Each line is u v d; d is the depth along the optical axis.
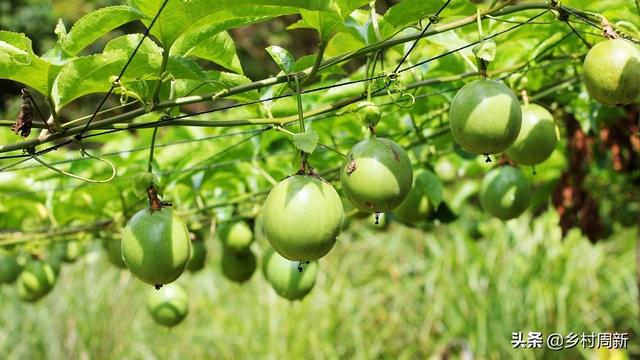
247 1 1.02
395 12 1.12
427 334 2.59
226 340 2.65
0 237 1.48
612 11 1.35
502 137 1.07
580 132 1.52
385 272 2.86
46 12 5.01
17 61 1.03
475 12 1.13
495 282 2.61
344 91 1.49
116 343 2.68
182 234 1.07
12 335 2.68
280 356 2.54
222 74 1.15
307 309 2.61
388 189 1.05
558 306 2.52
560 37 1.38
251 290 2.75
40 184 1.55
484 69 1.09
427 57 1.46
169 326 1.43
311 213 1.01
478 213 2.79
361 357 2.53
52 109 1.08
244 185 1.54
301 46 5.34
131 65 1.07
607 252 2.86
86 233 1.49
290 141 1.53
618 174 1.80
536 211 1.87
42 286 1.51
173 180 1.50
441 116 1.47
